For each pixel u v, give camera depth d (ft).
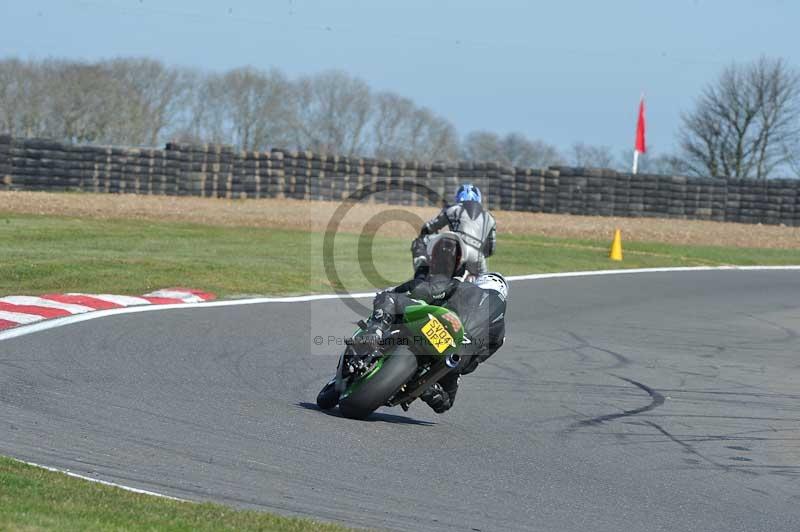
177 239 278.46
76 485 69.00
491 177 452.76
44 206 339.57
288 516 68.23
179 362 122.52
